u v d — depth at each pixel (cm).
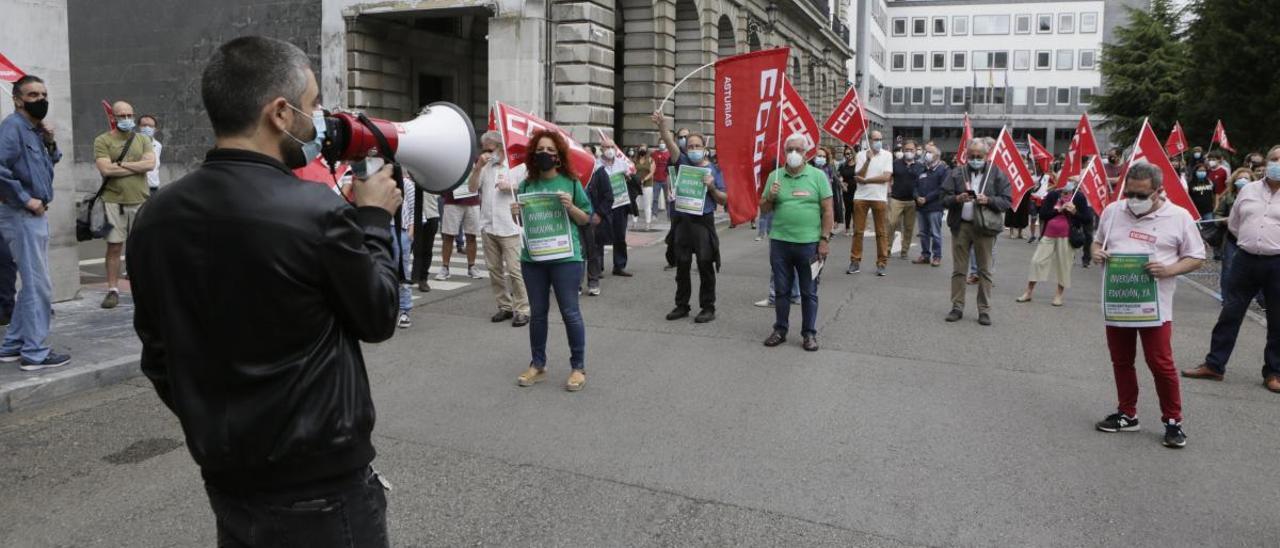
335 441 205
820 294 1129
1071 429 589
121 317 866
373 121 226
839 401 644
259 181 199
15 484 476
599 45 2077
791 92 1005
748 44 3225
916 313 1006
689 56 2734
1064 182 1096
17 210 652
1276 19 2769
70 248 945
